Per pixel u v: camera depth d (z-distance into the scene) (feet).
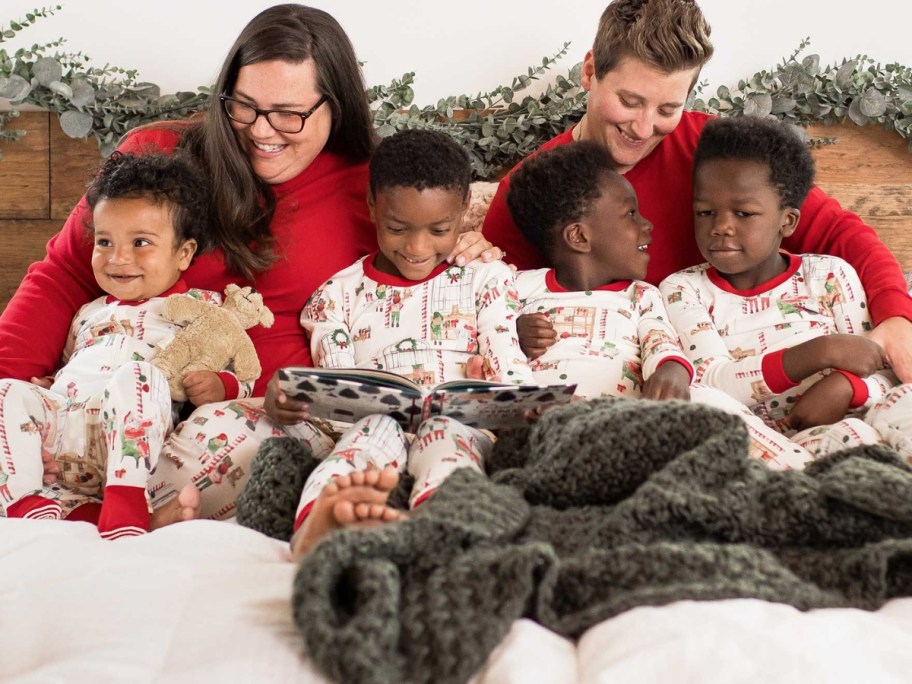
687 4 6.08
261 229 6.05
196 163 6.04
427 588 2.94
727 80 7.98
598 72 6.29
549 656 2.77
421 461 4.39
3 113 7.50
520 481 3.99
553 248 6.27
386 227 5.71
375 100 7.79
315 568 2.87
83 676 2.65
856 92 7.79
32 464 4.78
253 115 5.73
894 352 5.69
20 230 7.63
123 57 7.59
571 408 4.33
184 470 4.99
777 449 4.94
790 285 6.10
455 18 7.80
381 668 2.62
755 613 2.86
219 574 3.31
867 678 2.59
